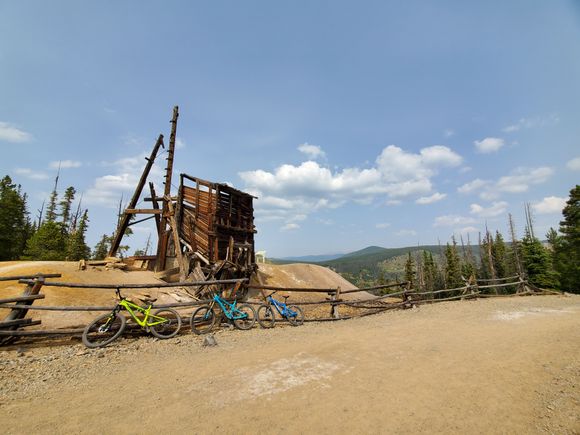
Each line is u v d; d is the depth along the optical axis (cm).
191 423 374
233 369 570
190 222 1683
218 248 1584
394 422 379
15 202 3581
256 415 394
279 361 615
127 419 384
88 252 4331
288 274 2103
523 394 454
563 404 416
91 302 1041
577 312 1179
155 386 495
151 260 1738
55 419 384
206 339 775
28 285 765
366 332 895
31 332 700
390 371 554
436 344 731
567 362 575
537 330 855
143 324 816
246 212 1852
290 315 1088
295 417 389
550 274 3784
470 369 559
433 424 375
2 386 492
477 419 387
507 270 5084
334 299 1241
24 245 3981
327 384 498
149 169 1767
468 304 1511
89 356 661
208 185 1608
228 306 1006
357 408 415
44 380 524
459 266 5750
